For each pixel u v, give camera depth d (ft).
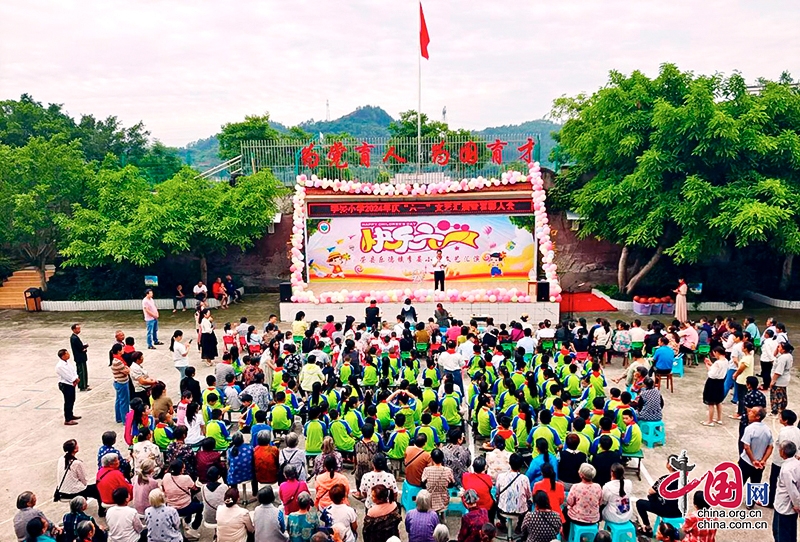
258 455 32.30
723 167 68.95
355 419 35.73
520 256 84.74
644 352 55.62
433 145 83.82
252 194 81.82
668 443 41.57
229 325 57.21
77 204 82.33
